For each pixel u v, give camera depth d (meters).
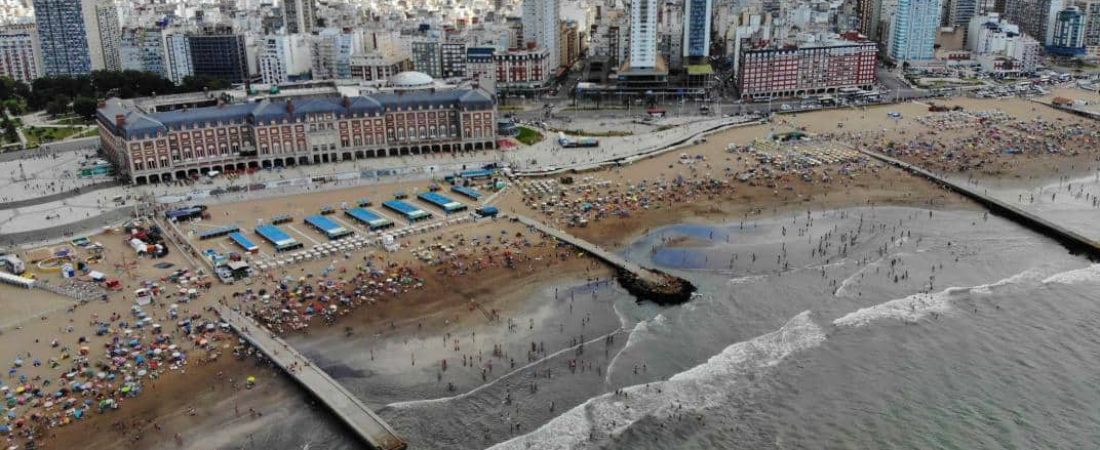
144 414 198.38
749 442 190.75
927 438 191.25
